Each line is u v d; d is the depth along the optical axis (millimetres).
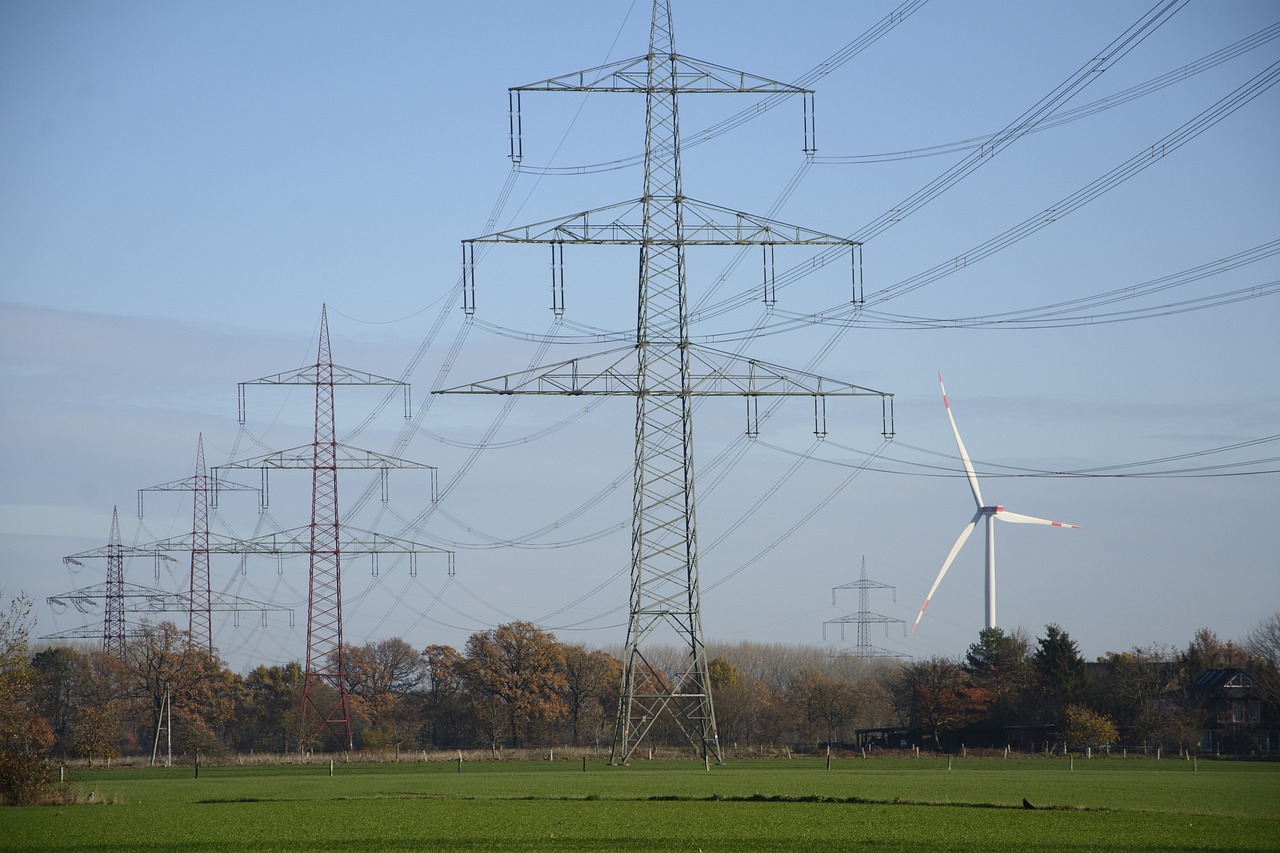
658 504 132500
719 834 78812
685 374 130250
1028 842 74250
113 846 76062
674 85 127375
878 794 107875
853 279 120250
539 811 94375
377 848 73875
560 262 122000
